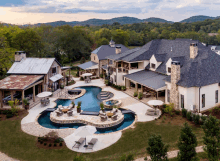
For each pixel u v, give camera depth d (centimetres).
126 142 2173
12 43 5916
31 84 3459
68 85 4922
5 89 3253
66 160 1884
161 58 4016
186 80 2908
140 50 4559
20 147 2136
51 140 2217
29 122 2805
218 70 3177
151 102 2905
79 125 2750
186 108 2900
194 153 1546
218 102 3122
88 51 9700
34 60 4356
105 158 1888
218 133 1619
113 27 19988
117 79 4584
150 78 3731
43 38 8450
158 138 1555
